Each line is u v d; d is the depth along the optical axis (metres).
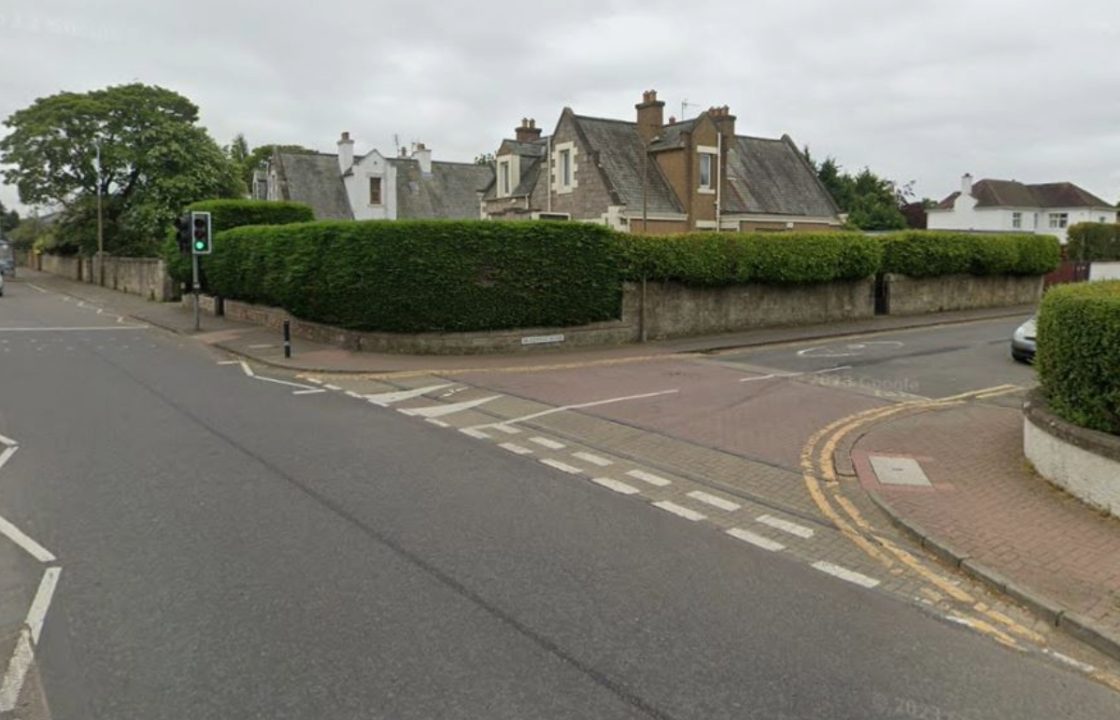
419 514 6.43
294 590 4.92
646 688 3.86
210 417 10.22
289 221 28.41
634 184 30.66
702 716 3.63
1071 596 4.85
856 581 5.23
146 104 44.31
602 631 4.45
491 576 5.19
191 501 6.67
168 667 4.01
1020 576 5.14
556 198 31.94
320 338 18.64
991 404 11.11
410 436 9.34
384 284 16.70
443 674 3.96
